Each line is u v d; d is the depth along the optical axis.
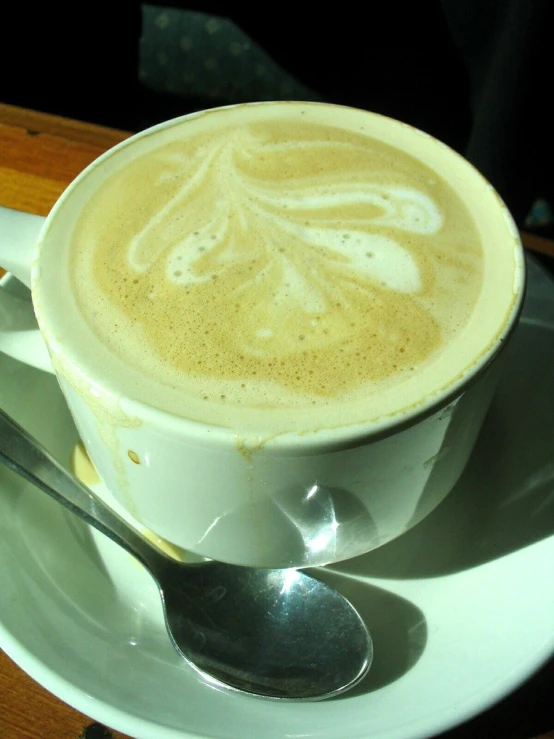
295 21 0.48
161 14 0.51
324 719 0.17
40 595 0.19
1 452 0.19
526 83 0.34
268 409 0.16
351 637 0.19
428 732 0.16
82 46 0.55
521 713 0.18
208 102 0.54
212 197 0.21
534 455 0.21
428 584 0.20
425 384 0.17
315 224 0.20
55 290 0.18
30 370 0.23
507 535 0.20
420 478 0.18
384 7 0.45
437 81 0.47
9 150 0.30
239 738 0.16
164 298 0.18
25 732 0.18
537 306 0.24
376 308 0.18
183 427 0.16
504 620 0.18
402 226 0.20
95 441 0.18
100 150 0.30
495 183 0.37
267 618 0.19
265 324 0.18
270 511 0.17
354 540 0.19
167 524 0.19
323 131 0.22
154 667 0.18
